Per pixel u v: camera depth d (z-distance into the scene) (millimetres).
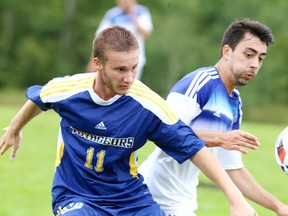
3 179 31266
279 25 149250
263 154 41562
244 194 17531
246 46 16219
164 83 149750
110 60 14336
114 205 15266
